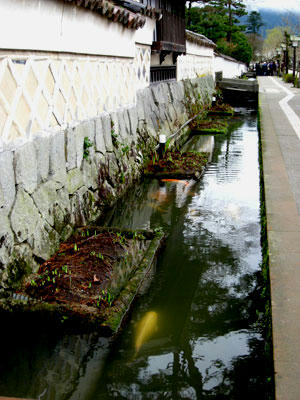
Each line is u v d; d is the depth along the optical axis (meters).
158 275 5.29
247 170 11.02
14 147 4.51
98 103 7.55
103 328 3.99
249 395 3.44
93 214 6.89
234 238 6.60
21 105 4.72
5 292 4.21
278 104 21.30
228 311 4.61
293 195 6.95
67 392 3.46
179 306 4.66
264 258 5.44
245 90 27.23
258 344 4.05
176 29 15.17
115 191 8.04
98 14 6.95
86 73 6.82
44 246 5.06
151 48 12.73
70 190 6.07
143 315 4.45
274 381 2.86
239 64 55.69
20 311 4.14
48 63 5.36
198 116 19.61
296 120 15.75
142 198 8.54
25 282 4.50
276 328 3.40
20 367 3.70
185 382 3.57
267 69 66.44
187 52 19.91
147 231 6.31
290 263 4.53
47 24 5.20
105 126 7.81
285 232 5.39
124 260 5.34
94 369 3.70
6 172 4.29
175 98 16.14
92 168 7.06
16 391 3.47
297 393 2.73
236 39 54.59
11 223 4.38
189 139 15.94
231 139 15.85
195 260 5.81
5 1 4.21
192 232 6.82
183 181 9.80
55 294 4.34
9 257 4.32
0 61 4.25
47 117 5.40
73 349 3.93
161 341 4.07
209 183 9.74
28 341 4.05
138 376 3.63
